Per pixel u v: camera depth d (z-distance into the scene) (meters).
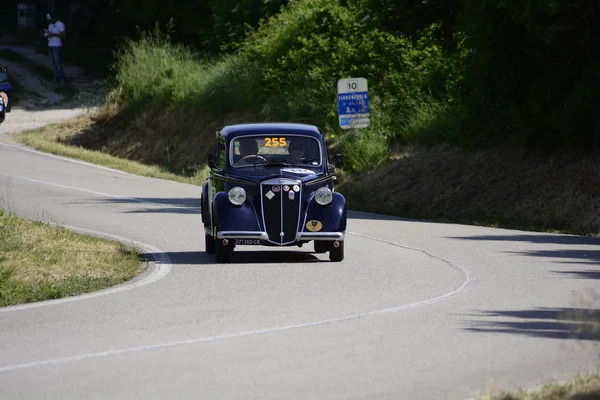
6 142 93.31
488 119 60.19
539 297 27.20
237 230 34.06
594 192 52.19
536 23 52.44
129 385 17.56
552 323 23.30
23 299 27.45
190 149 90.94
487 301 26.56
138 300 27.08
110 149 99.31
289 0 97.38
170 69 104.31
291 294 27.91
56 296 28.23
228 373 18.42
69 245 36.38
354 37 83.12
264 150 35.97
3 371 18.75
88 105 115.69
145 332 22.52
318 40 85.25
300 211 34.34
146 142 96.94
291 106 81.25
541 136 57.69
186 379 17.98
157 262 35.00
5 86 111.25
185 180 74.00
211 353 20.20
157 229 44.66
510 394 16.14
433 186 60.19
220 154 36.81
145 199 58.00
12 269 31.00
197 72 100.81
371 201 62.19
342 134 74.94
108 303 26.64
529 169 57.16
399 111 76.06
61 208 52.28
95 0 140.88
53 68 125.31
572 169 55.00
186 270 32.94
